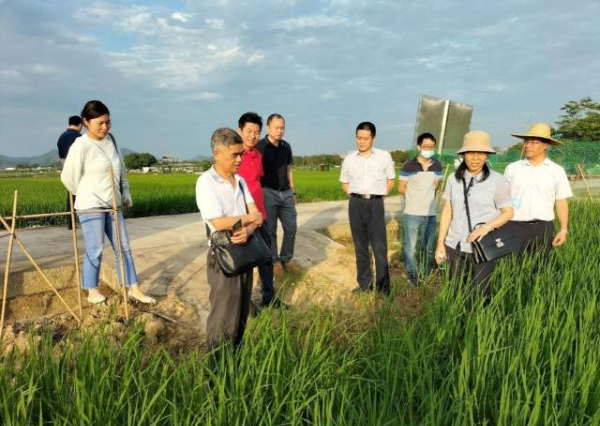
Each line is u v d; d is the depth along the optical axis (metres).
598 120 50.12
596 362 2.85
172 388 2.87
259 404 2.59
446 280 4.23
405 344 3.29
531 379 2.80
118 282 5.10
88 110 4.59
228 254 3.18
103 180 4.77
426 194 6.20
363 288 5.89
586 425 2.49
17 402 2.68
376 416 2.59
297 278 6.32
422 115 7.88
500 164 13.78
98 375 2.84
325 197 17.42
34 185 21.39
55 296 5.67
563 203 4.95
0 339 3.46
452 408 2.56
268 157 5.76
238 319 3.44
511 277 4.35
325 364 2.94
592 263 4.98
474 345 3.34
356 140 5.56
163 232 8.62
